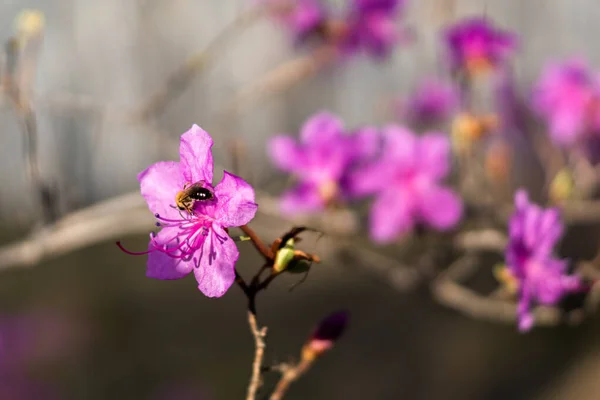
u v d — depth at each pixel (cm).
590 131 82
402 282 78
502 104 83
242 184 57
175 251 58
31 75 73
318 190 74
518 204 64
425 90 93
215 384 142
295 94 145
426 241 77
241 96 83
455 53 77
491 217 79
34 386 124
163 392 138
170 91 80
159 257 58
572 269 68
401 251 81
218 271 58
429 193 74
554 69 83
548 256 65
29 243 75
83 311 150
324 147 74
